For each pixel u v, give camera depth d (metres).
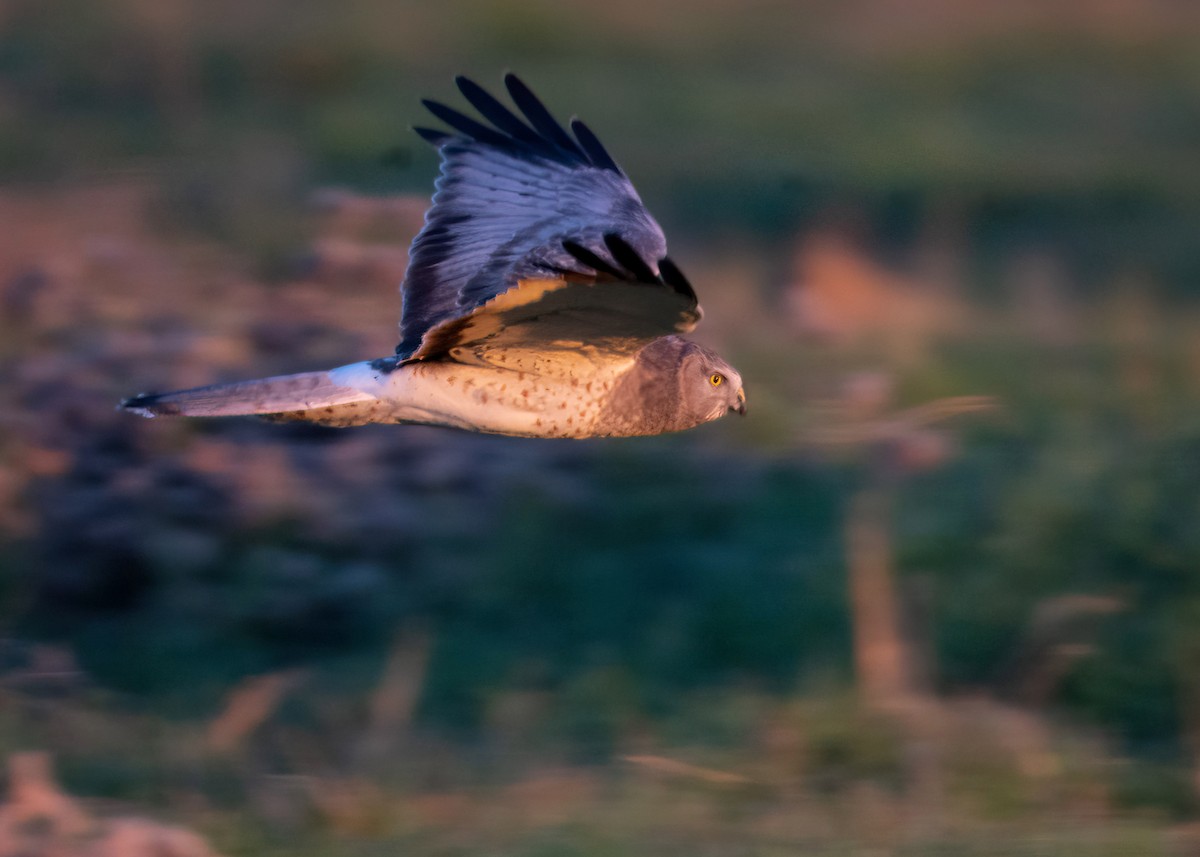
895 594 11.45
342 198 17.33
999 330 17.92
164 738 10.28
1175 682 10.84
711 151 24.42
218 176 20.17
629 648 11.58
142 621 11.77
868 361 15.85
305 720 10.61
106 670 11.27
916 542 12.26
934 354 16.28
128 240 17.19
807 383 15.13
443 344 8.01
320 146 22.22
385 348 14.02
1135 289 20.11
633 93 26.84
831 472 13.73
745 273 19.17
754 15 31.38
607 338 7.85
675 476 13.60
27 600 11.84
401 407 8.52
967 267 21.08
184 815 9.30
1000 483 13.17
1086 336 17.73
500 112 9.12
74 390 13.10
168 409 8.38
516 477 13.06
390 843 9.02
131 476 12.36
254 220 17.98
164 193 19.20
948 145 25.44
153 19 26.55
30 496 12.32
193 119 23.00
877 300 18.83
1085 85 29.44
